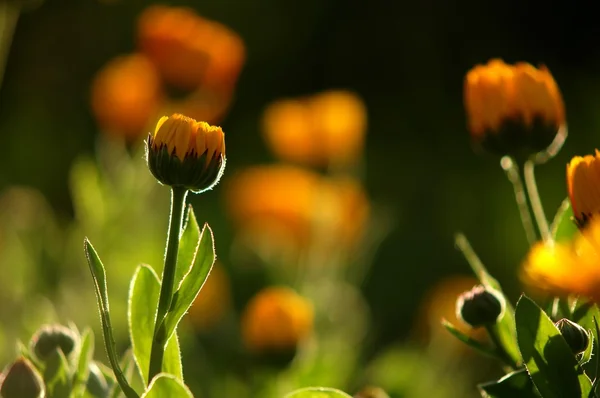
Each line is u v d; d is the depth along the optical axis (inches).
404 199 405.1
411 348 220.4
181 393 54.2
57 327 73.8
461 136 434.0
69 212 403.5
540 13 476.1
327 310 206.1
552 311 72.0
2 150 422.6
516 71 83.0
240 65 206.7
